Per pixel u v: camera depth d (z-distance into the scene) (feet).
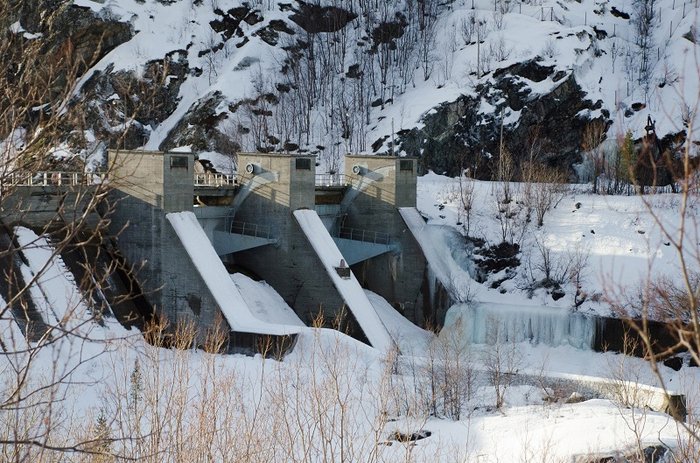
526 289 228.43
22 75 47.44
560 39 321.73
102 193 42.78
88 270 44.57
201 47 333.83
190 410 107.55
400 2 365.61
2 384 121.08
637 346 202.59
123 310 175.52
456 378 147.33
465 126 307.17
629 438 116.67
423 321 231.30
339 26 359.46
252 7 349.00
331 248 211.41
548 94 305.53
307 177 213.25
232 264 215.92
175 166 185.26
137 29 327.06
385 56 343.46
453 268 234.99
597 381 158.20
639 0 369.71
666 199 238.48
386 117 316.19
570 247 231.71
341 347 168.14
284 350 167.84
